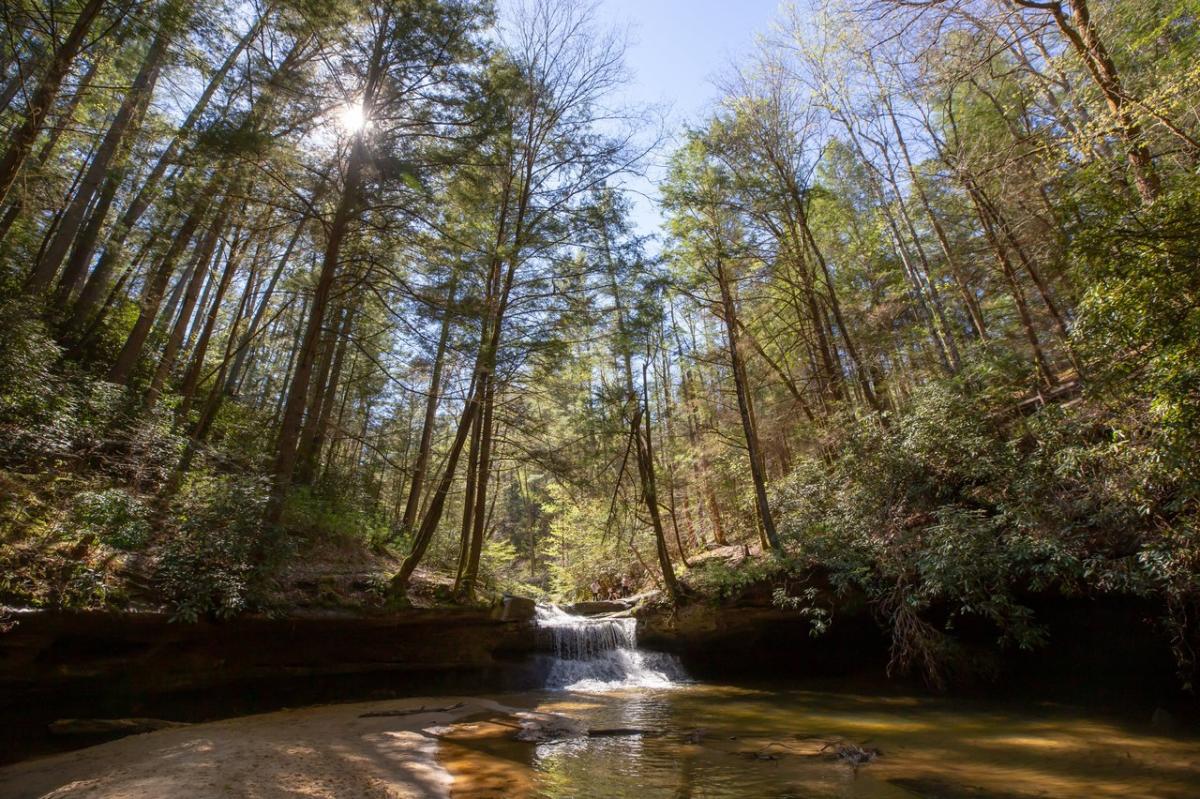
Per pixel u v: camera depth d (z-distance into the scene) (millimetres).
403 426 23875
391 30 10516
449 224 11945
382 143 10703
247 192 10562
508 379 13148
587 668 13492
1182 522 6930
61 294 12969
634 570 20969
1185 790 5391
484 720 8922
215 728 7605
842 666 13531
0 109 9656
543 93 14023
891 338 17422
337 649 10484
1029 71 9055
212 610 8336
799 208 15938
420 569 14734
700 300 17000
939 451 10750
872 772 6199
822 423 15680
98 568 7598
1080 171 6855
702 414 19375
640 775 6195
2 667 6594
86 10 8539
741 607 13523
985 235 12789
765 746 7383
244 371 23953
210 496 9297
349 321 14094
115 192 13406
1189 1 6965
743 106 16234
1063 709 9172
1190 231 4711
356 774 5977
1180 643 8547
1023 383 11680
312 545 12602
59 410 8492
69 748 6676
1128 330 5262
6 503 7309
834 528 11914
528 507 35031
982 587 9055
